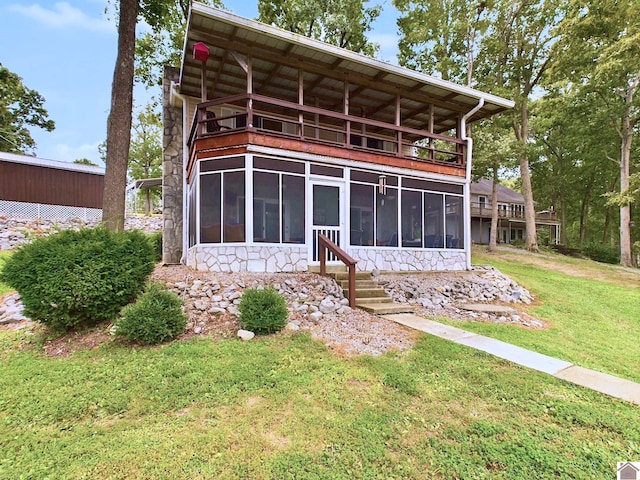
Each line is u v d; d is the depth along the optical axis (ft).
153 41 50.62
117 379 13.28
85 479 8.48
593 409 11.75
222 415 11.06
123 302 18.85
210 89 34.50
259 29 24.54
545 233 104.47
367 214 31.91
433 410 11.57
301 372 13.84
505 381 13.66
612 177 93.76
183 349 15.75
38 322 19.57
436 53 63.93
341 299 23.88
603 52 49.96
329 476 8.64
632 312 30.35
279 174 27.86
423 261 34.65
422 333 18.95
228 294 21.22
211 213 27.45
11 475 8.64
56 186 58.95
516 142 60.49
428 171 35.19
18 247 18.43
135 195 87.04
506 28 63.57
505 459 9.34
